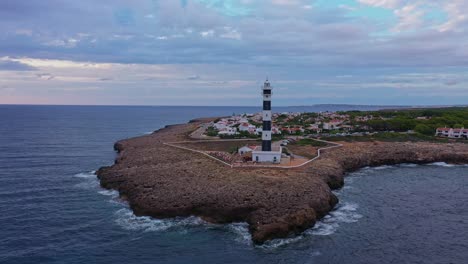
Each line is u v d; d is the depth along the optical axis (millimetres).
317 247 50906
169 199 63688
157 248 50875
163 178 74625
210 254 49125
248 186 66000
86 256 48688
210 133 149250
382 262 47031
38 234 55281
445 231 57031
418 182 87875
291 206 58594
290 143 121688
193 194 64188
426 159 113000
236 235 54656
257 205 59281
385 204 69812
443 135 148125
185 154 99625
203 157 94062
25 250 50250
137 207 63719
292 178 71188
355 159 104062
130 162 93562
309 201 61031
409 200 72688
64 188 79312
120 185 76250
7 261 47219
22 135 182750
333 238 53844
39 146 144125
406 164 111375
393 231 56719
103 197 72562
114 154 125875
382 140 132875
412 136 141250
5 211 64750
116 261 47406
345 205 68750
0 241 52906
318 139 132750
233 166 81812
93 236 54594
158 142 128125
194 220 59656
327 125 165000
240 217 59062
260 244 51625
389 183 86375
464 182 88312
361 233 55750
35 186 81000
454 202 71750
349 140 130875
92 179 87375
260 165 82875
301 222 55656
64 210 65250
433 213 65125
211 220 59094
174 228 57188
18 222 59812
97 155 123875
